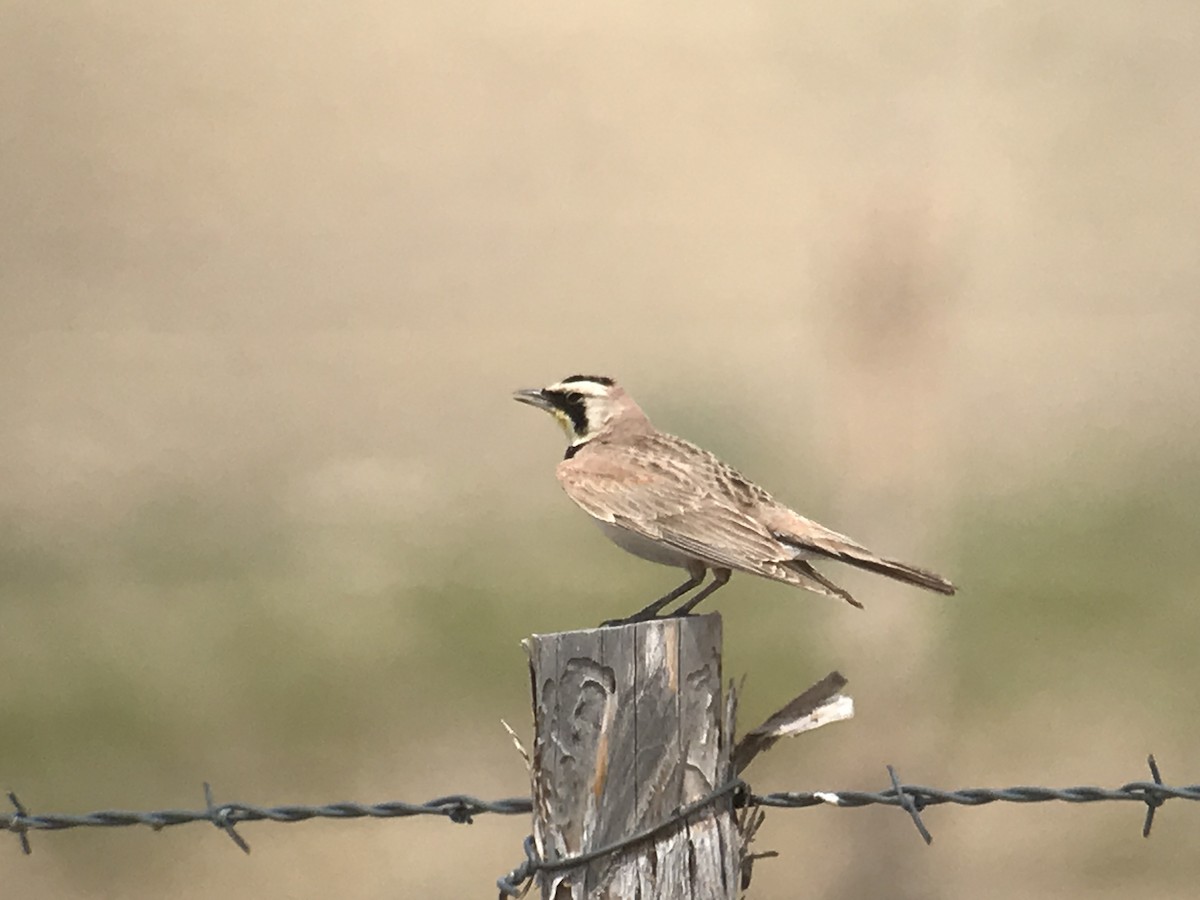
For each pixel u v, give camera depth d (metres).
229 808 7.78
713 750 6.46
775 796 7.10
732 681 6.72
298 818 7.69
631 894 6.30
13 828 7.88
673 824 6.36
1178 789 7.25
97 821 7.82
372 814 7.64
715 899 6.44
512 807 7.59
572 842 6.29
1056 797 7.25
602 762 6.30
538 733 6.36
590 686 6.33
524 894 6.37
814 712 6.77
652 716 6.35
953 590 8.67
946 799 7.25
